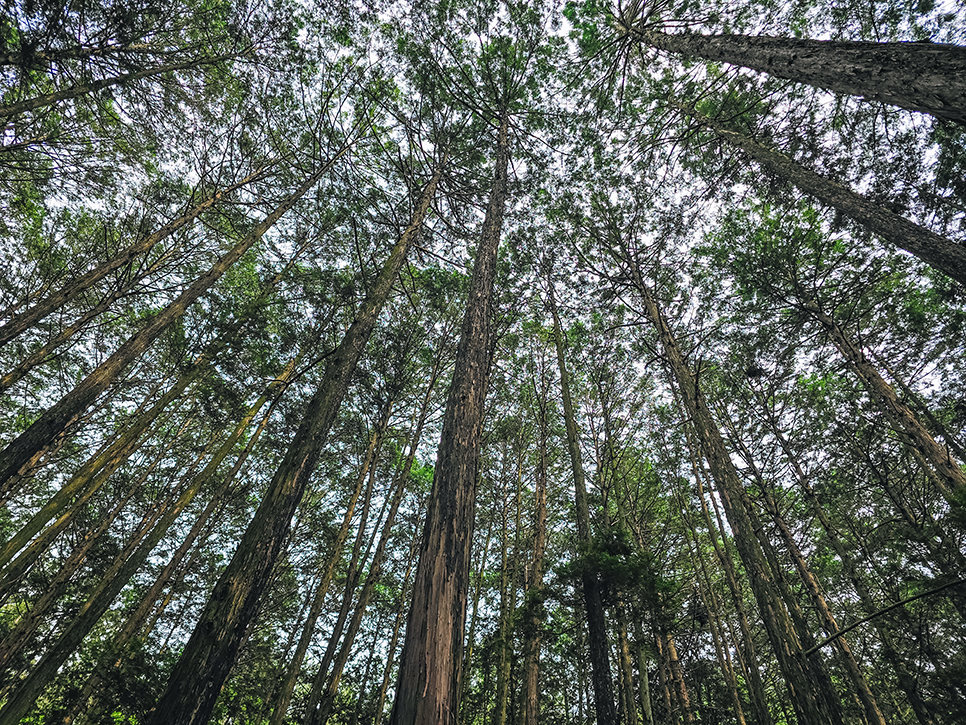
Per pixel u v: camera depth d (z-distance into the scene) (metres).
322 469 12.15
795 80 4.83
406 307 11.37
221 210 9.21
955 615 7.11
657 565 8.01
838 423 10.11
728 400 11.03
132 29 6.86
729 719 9.23
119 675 6.34
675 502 12.09
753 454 9.99
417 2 8.96
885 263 8.66
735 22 7.20
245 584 3.64
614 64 8.73
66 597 8.52
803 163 8.20
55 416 5.64
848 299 9.27
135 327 9.67
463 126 10.46
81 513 9.21
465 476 3.30
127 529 10.62
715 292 10.34
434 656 2.32
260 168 9.55
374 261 9.77
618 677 9.38
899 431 8.62
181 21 7.41
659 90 9.66
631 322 10.31
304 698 10.64
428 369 12.51
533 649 6.87
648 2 7.45
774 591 5.35
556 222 10.84
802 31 7.41
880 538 8.48
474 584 12.98
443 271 11.05
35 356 6.49
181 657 3.19
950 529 7.63
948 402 8.95
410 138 9.63
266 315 9.23
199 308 9.37
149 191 8.60
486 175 10.45
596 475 9.95
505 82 10.23
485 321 4.88
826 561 10.77
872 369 8.35
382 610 12.34
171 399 8.36
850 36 7.41
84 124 7.57
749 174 9.02
